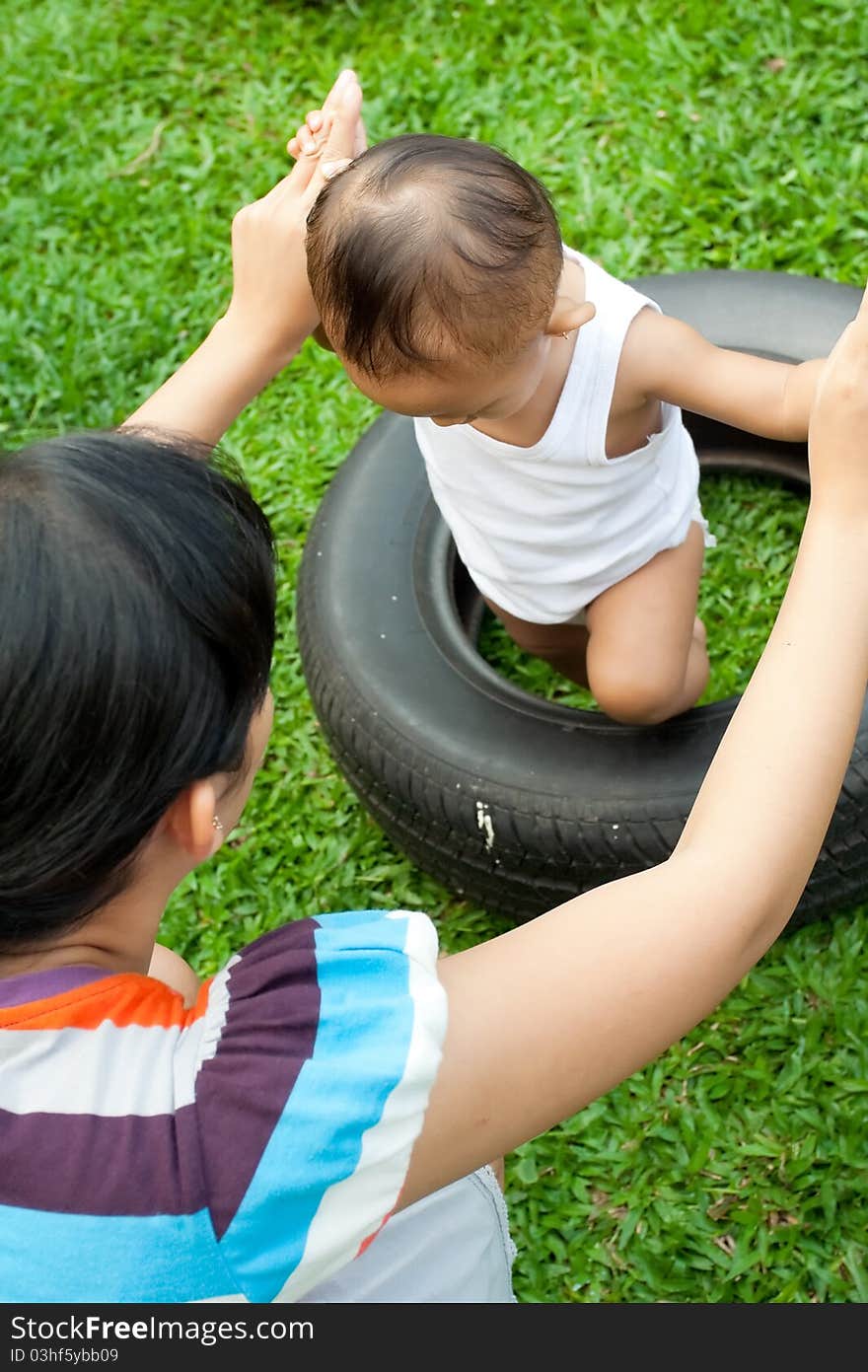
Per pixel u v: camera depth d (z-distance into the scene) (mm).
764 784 971
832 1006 2201
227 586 897
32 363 3533
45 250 3838
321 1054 917
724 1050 2213
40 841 869
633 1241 2049
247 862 2625
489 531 2107
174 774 883
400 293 1499
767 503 2869
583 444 1866
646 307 1823
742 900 955
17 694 826
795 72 3484
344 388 3260
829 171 3287
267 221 1518
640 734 2176
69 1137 890
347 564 2561
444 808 2221
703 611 2777
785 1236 1991
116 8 4355
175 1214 878
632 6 3752
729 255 3227
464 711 2281
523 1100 944
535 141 3564
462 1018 935
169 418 1434
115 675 835
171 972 1825
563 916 971
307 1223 897
